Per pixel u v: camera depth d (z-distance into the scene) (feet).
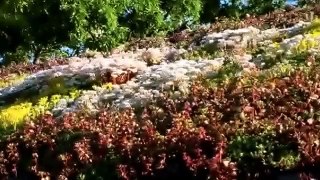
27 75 69.56
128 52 71.41
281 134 36.83
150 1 133.49
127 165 39.19
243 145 36.78
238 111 40.78
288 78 44.34
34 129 46.83
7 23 122.93
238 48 59.88
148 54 62.18
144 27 134.00
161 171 38.40
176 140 38.91
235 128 38.47
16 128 49.67
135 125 43.11
